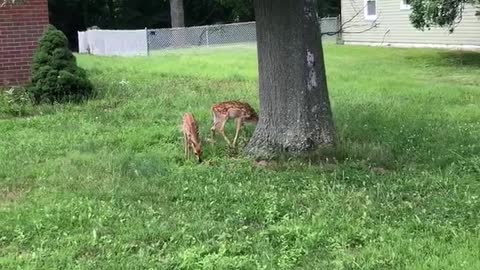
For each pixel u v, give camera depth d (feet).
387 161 25.11
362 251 15.96
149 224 18.21
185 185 22.43
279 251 16.11
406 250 15.87
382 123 32.53
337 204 19.75
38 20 44.47
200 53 79.71
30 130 33.09
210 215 19.13
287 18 26.14
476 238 16.49
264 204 19.79
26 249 16.84
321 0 102.78
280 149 26.30
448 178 22.59
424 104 38.52
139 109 38.24
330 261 15.42
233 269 15.10
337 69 58.34
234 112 27.68
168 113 36.99
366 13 88.17
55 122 35.01
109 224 18.43
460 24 74.43
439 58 66.08
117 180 23.15
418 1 60.75
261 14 26.50
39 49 42.11
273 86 26.48
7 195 21.81
